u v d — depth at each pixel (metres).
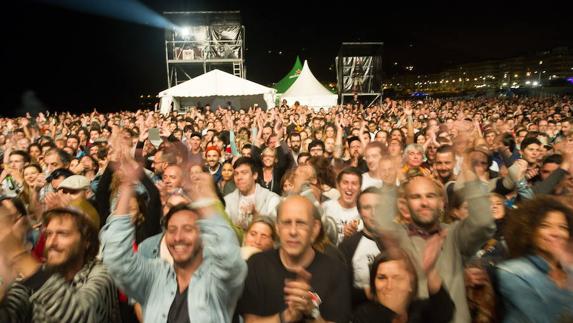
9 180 6.47
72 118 21.03
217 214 2.79
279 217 2.84
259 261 2.87
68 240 2.84
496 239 3.80
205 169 5.03
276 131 9.95
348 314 2.76
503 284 2.66
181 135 10.73
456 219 3.42
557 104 27.48
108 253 2.72
